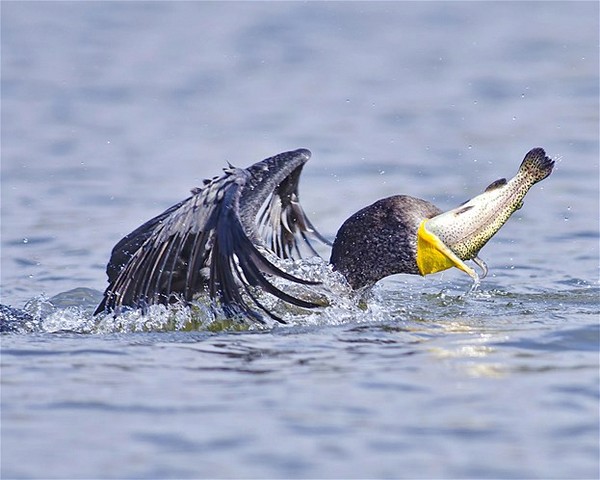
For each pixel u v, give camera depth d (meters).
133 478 7.11
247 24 34.38
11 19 34.72
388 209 11.76
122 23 34.75
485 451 7.48
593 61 29.05
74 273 15.04
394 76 28.34
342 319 11.28
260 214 12.91
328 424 7.93
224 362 9.47
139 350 9.93
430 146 22.42
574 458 7.38
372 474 7.16
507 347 9.85
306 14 35.34
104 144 22.73
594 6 35.88
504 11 35.38
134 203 18.73
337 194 19.23
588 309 11.82
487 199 11.54
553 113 24.66
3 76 28.11
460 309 11.90
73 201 18.89
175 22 34.81
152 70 29.12
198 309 11.05
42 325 11.14
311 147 22.39
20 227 17.39
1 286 14.32
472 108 25.28
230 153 22.05
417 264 11.64
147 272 10.78
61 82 27.77
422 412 8.15
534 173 11.48
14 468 7.25
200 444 7.59
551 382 8.79
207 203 10.63
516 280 14.17
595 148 21.91
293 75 28.73
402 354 9.66
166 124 24.36
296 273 11.77
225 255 10.37
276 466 7.26
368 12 35.59
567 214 17.94
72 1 37.38
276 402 8.35
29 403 8.38
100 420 8.02
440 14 35.19
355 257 11.80
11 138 23.09
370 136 23.20
